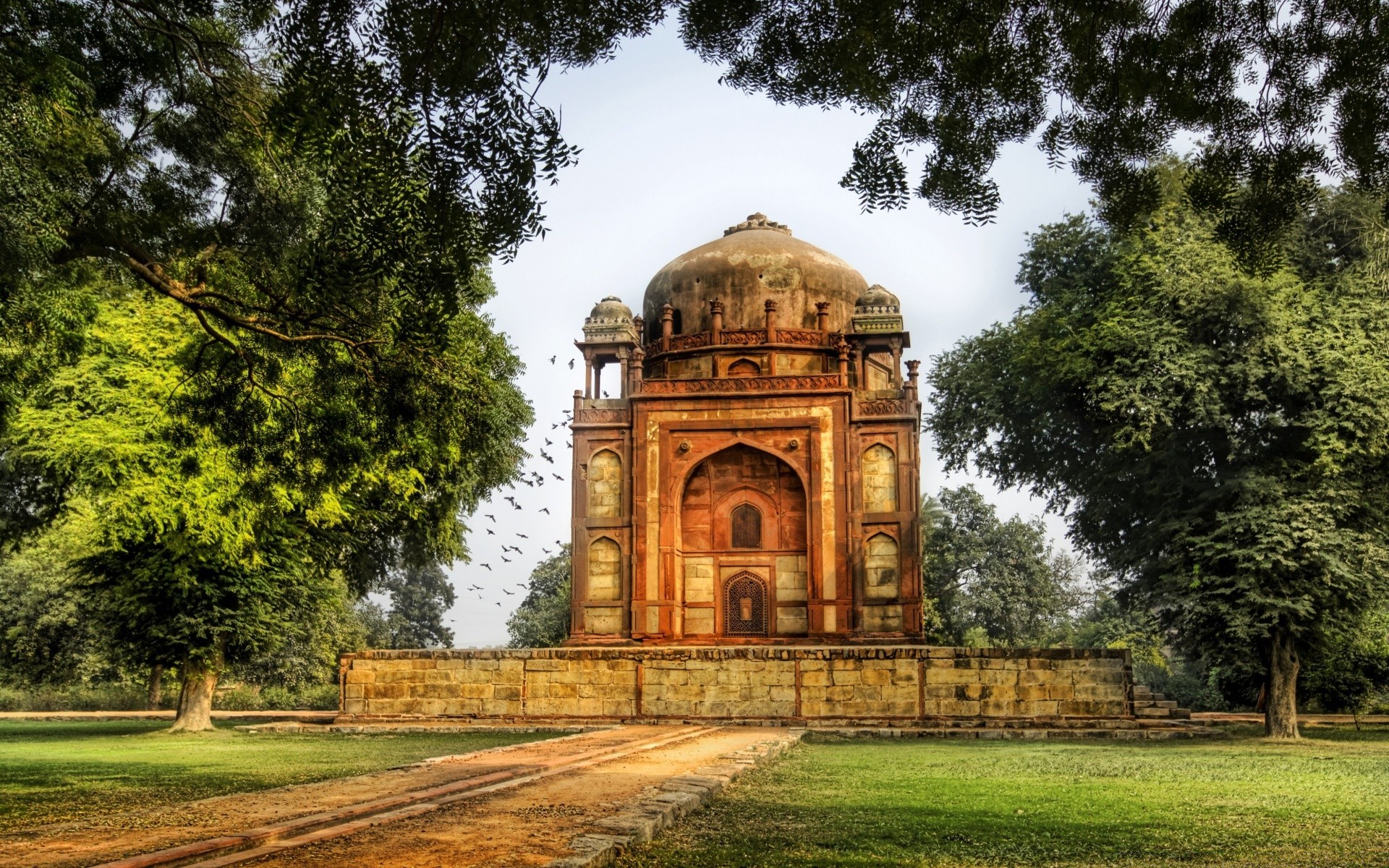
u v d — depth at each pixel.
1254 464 23.55
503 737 21.42
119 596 24.59
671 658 23.55
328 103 8.77
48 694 42.84
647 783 11.43
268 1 9.34
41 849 7.69
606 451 28.86
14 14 10.06
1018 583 48.09
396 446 14.31
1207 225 23.00
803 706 23.03
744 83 9.75
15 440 21.00
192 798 11.24
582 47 8.89
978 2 9.09
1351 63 9.23
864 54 9.30
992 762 15.60
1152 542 25.05
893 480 28.05
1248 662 24.06
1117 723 22.23
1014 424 28.42
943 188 9.91
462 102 8.84
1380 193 9.95
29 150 9.94
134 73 11.41
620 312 30.09
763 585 28.52
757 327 31.06
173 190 11.88
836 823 9.46
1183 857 7.94
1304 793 11.74
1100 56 9.51
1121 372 23.95
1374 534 22.89
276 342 12.97
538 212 9.19
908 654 22.91
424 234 9.46
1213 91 9.63
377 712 24.17
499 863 6.95
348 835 8.09
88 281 12.69
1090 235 27.27
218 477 20.86
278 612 25.80
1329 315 22.88
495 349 25.39
